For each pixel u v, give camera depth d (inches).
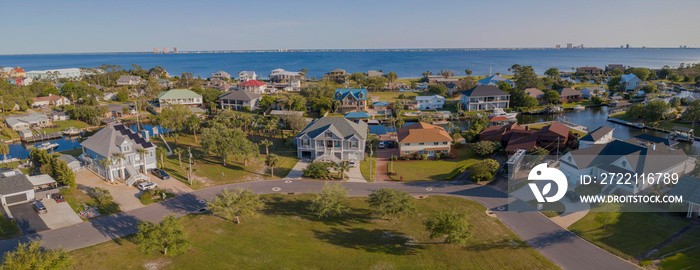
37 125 5103.3
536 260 1849.2
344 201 2623.0
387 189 2309.3
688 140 4456.2
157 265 1820.9
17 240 2025.1
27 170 3189.0
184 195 2704.2
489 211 2423.7
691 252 1793.8
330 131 3590.1
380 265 1829.5
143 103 6673.2
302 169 3176.7
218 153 3464.6
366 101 6993.1
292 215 2390.5
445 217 1980.8
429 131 3806.6
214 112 6481.3
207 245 2009.1
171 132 4726.9
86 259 1852.9
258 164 3462.1
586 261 1827.0
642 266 1747.0
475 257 1897.1
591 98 7165.4
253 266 1818.4
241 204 2222.0
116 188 2765.7
